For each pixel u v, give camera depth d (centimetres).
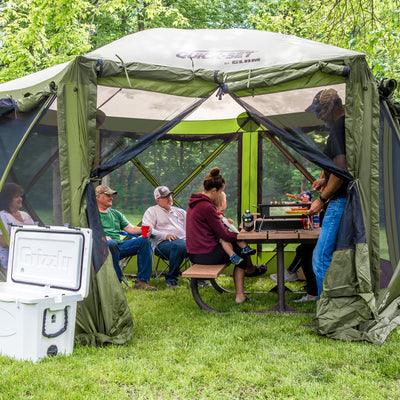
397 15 700
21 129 413
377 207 402
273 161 674
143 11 1428
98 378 298
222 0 1722
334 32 886
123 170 683
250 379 294
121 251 586
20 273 382
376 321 383
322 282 411
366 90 402
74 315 344
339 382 290
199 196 499
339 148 406
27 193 418
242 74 426
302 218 500
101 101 454
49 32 1137
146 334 393
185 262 678
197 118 700
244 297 503
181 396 275
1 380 291
